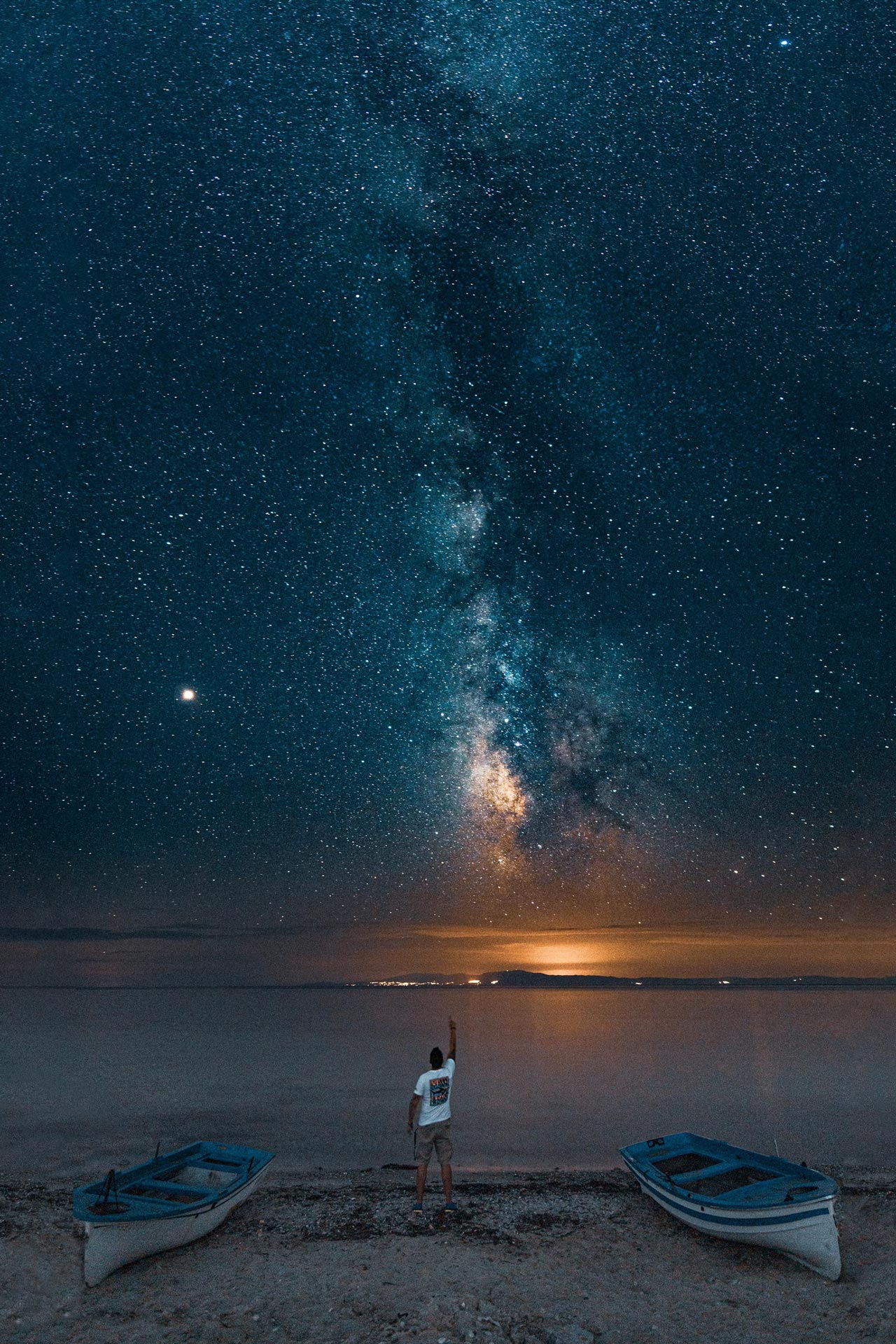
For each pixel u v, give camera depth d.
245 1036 34.53
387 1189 11.70
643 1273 8.66
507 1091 20.53
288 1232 9.72
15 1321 7.77
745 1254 9.10
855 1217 10.35
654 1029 36.91
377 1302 7.89
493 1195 11.23
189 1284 8.41
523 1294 8.10
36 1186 12.33
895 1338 7.20
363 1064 26.12
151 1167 10.22
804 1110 18.27
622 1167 13.55
